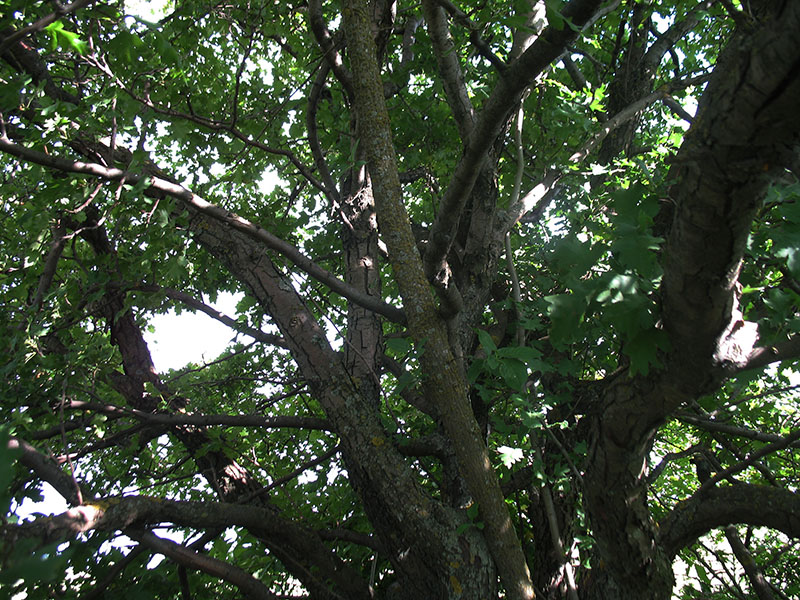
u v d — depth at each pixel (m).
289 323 4.25
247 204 5.00
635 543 2.85
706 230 1.61
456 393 3.30
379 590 5.05
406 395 4.93
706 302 1.77
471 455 3.30
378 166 3.47
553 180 5.11
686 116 5.34
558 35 2.44
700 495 3.48
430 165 5.18
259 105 5.02
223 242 4.38
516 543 3.34
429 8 3.29
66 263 4.73
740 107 1.40
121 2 2.74
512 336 5.12
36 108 2.92
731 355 1.96
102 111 3.24
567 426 3.86
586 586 4.08
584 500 2.92
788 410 5.47
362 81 3.49
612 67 6.34
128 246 4.21
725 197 1.54
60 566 1.26
